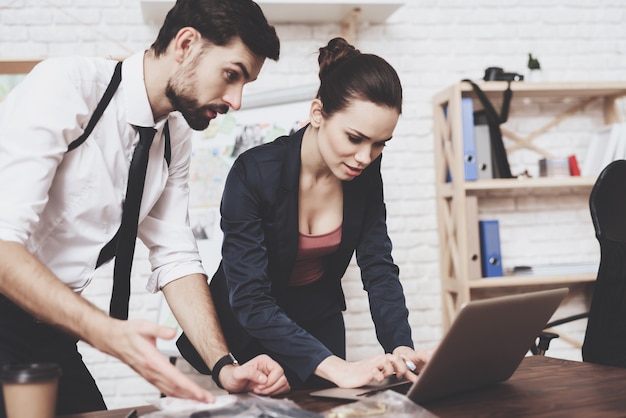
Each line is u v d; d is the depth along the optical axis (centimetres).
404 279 336
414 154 339
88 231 133
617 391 113
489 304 100
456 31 345
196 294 141
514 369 123
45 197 115
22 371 86
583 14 356
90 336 100
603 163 330
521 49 350
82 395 137
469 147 310
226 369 123
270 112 301
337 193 159
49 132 116
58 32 312
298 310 168
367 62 135
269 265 155
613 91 333
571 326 345
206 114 132
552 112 351
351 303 327
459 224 309
